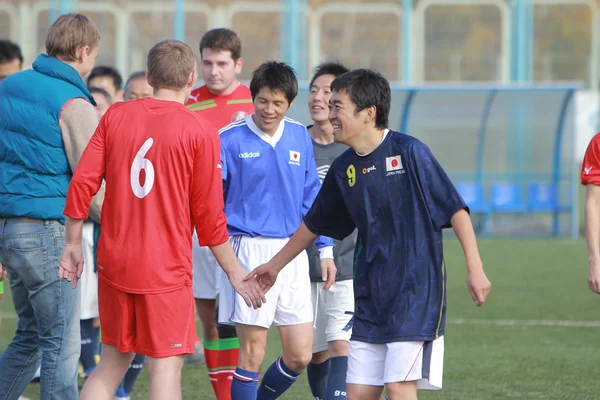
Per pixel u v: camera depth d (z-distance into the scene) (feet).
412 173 49.16
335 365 64.75
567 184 234.38
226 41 77.41
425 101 231.71
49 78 56.90
